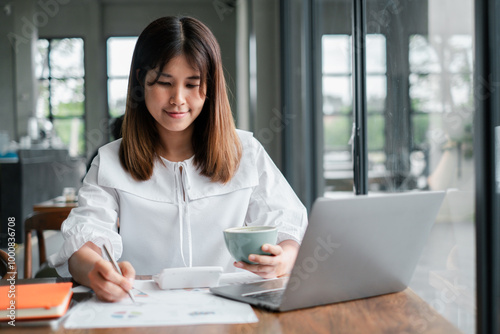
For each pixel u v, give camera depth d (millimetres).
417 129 1414
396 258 830
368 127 1845
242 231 906
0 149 6824
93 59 8508
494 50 1061
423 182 1378
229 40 7094
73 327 693
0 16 8094
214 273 896
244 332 673
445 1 1231
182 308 774
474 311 1117
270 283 885
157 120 1047
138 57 1058
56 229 1879
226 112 1123
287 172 4336
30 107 8195
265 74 4824
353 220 749
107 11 8617
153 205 1102
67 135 8516
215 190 1124
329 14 2609
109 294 805
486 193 1067
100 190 1090
